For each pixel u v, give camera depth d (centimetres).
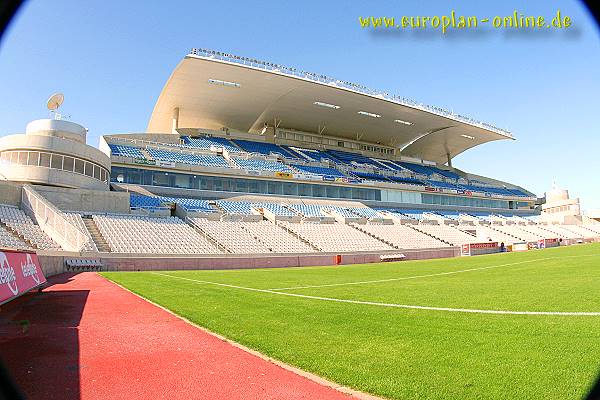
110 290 1383
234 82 4884
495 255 3666
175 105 5353
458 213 6338
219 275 2108
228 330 733
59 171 3019
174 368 532
